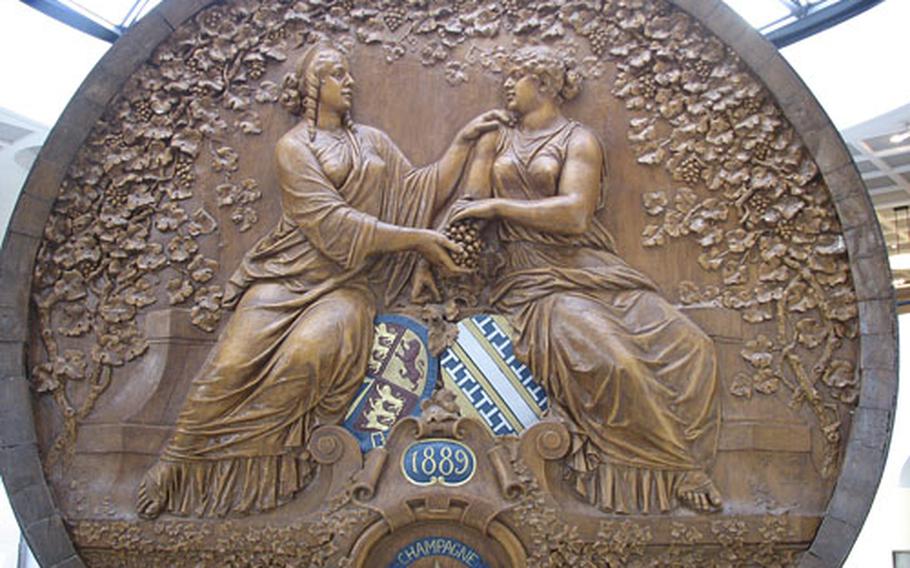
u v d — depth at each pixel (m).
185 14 2.57
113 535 2.31
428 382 2.39
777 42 3.81
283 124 2.56
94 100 2.51
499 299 2.45
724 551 2.31
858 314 2.38
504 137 2.52
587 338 2.34
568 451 2.32
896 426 7.21
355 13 2.61
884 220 5.87
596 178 2.46
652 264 2.47
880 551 7.21
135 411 2.39
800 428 2.37
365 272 2.46
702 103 2.53
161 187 2.51
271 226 2.50
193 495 2.33
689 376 2.36
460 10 2.62
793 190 2.46
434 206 2.48
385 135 2.54
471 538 2.30
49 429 2.40
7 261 2.42
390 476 2.30
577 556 2.29
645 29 2.57
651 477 2.32
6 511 5.45
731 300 2.44
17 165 4.49
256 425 2.32
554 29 2.59
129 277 2.47
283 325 2.37
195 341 2.43
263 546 2.29
